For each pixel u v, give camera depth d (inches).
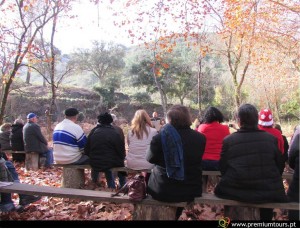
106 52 1534.2
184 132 149.4
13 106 1067.9
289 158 155.3
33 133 332.2
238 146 143.7
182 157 143.6
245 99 1101.7
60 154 236.2
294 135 158.6
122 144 226.8
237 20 506.6
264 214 148.0
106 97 1267.2
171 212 149.3
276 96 1029.8
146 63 1309.1
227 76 1123.3
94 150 223.5
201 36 686.5
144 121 221.1
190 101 1301.7
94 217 184.1
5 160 213.2
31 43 484.7
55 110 1128.8
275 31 547.8
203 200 146.7
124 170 222.7
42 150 336.8
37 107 1125.1
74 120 244.8
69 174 238.4
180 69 1261.1
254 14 504.1
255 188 138.9
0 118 479.2
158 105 1301.7
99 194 165.6
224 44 737.6
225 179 146.1
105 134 222.4
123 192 164.2
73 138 235.9
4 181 189.3
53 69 633.6
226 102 1178.6
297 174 149.0
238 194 141.1
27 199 194.1
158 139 147.0
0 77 577.0
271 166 140.4
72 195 166.2
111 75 1469.0
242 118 146.5
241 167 140.9
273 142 143.7
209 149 207.3
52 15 518.9
